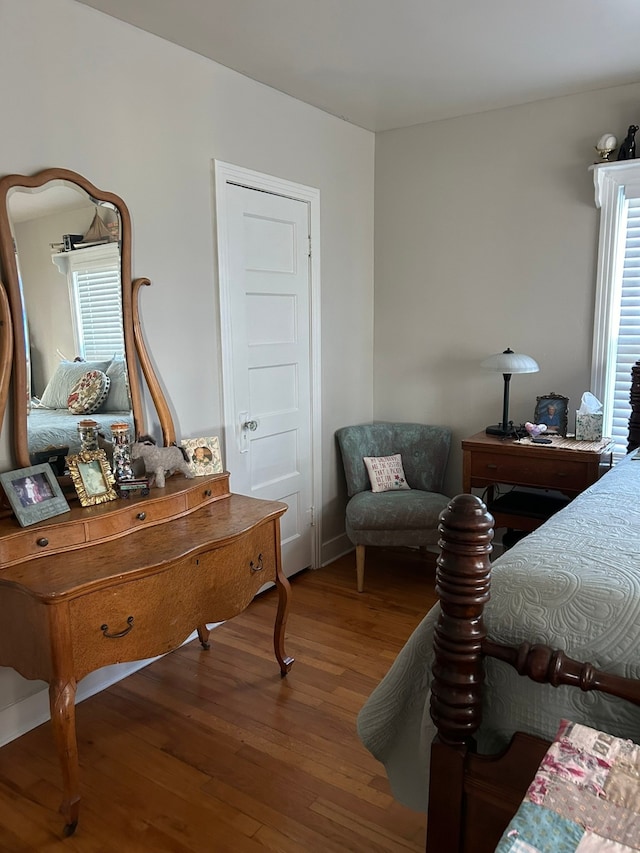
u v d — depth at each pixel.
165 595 1.92
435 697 1.28
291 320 3.27
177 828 1.76
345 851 1.68
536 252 3.32
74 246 2.14
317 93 3.05
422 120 3.51
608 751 1.07
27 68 1.99
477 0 2.16
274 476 3.26
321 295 3.45
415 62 2.69
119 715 2.27
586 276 3.20
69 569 1.79
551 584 1.27
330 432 3.65
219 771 1.98
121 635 1.82
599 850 0.92
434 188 3.58
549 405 3.25
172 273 2.57
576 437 3.08
